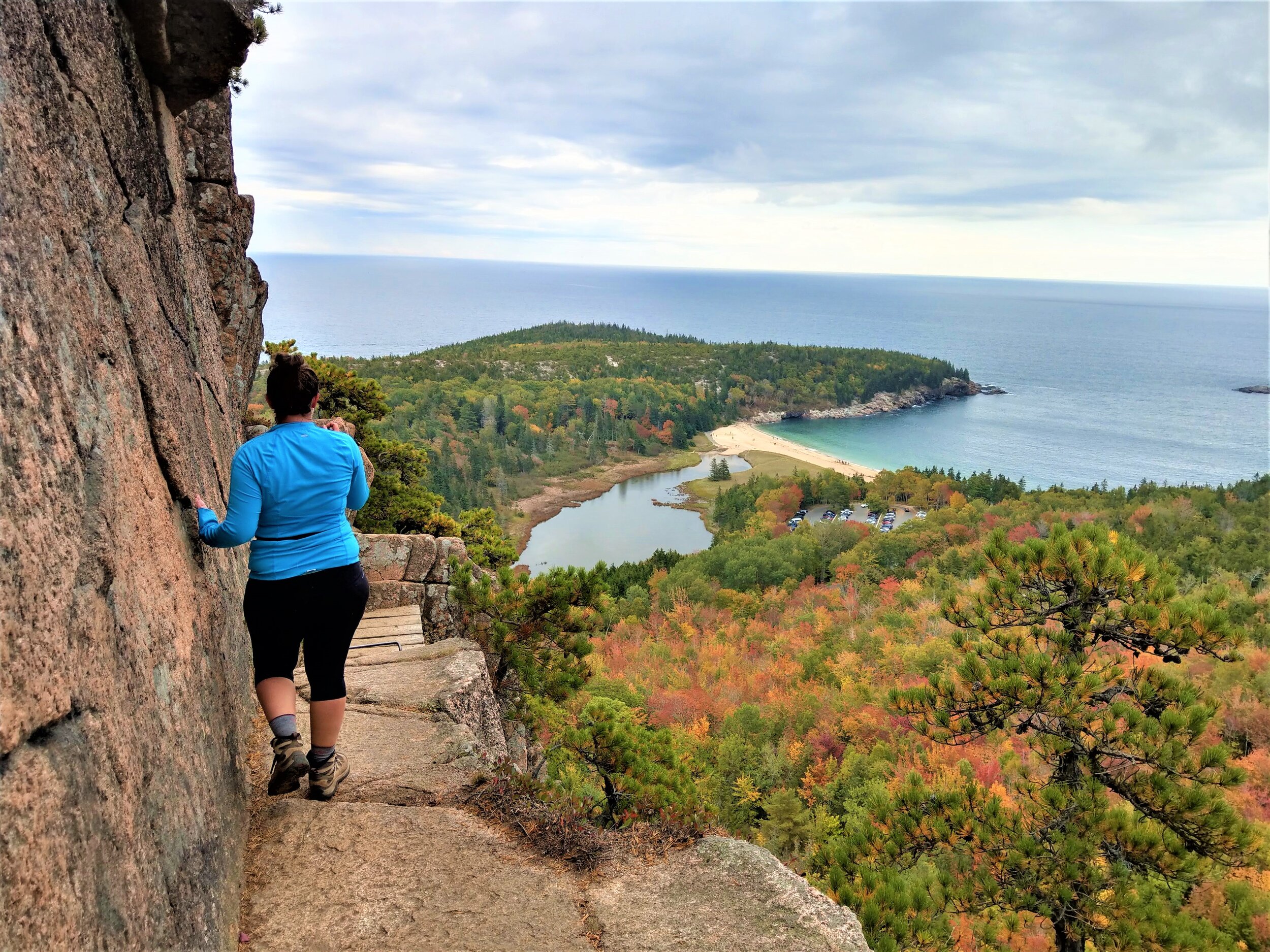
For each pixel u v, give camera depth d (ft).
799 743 119.24
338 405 65.51
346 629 9.75
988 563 29.58
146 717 5.93
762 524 350.43
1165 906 25.63
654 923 8.82
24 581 4.05
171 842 6.10
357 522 62.59
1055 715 27.30
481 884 9.14
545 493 456.04
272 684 9.68
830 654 166.50
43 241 5.12
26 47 5.29
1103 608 28.53
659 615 223.71
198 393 10.82
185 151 21.12
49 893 3.81
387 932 8.21
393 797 11.46
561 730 28.94
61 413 4.97
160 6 8.25
